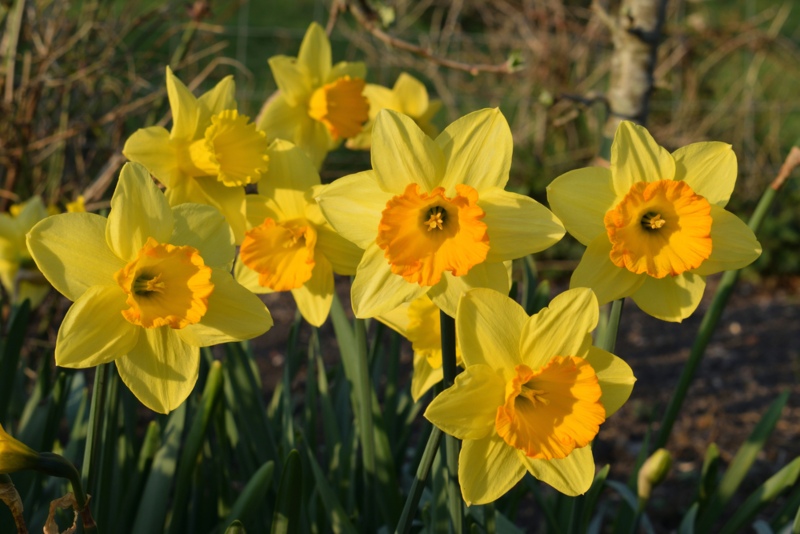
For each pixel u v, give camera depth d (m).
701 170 0.77
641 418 1.62
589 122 2.69
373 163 0.75
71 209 1.01
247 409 0.91
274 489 0.91
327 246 0.82
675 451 1.52
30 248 0.73
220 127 0.79
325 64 0.92
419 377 0.83
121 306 0.74
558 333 0.74
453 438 0.78
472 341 0.74
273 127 0.91
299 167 0.82
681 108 2.77
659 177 0.76
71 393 1.04
